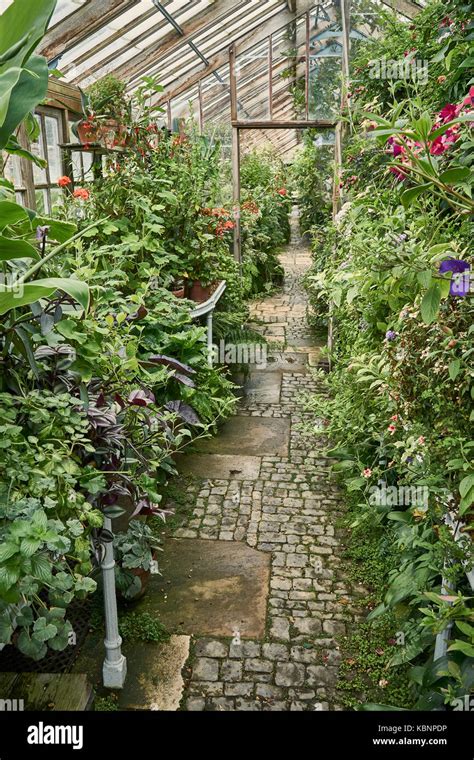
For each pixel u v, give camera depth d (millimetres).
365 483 3162
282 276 10039
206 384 3861
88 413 1736
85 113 3998
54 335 1604
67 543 1280
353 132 4328
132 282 3697
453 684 1781
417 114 2557
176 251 4367
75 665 2332
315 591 2770
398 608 2547
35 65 1365
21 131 3398
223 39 5637
